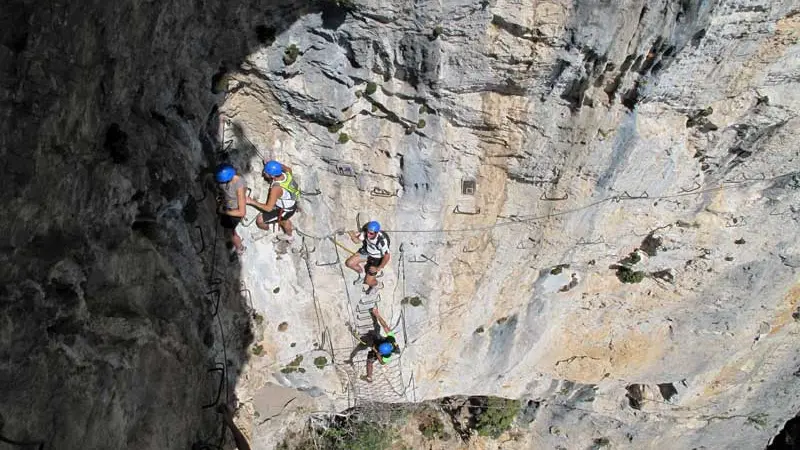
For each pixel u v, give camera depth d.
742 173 11.95
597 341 15.92
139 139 7.48
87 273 6.61
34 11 5.12
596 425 19.00
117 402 6.71
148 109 7.81
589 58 8.85
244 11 7.88
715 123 10.53
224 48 8.35
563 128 10.14
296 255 11.51
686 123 10.66
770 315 15.73
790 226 13.25
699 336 16.06
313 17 8.20
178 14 7.28
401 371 14.40
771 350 16.94
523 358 15.55
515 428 18.98
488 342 14.70
